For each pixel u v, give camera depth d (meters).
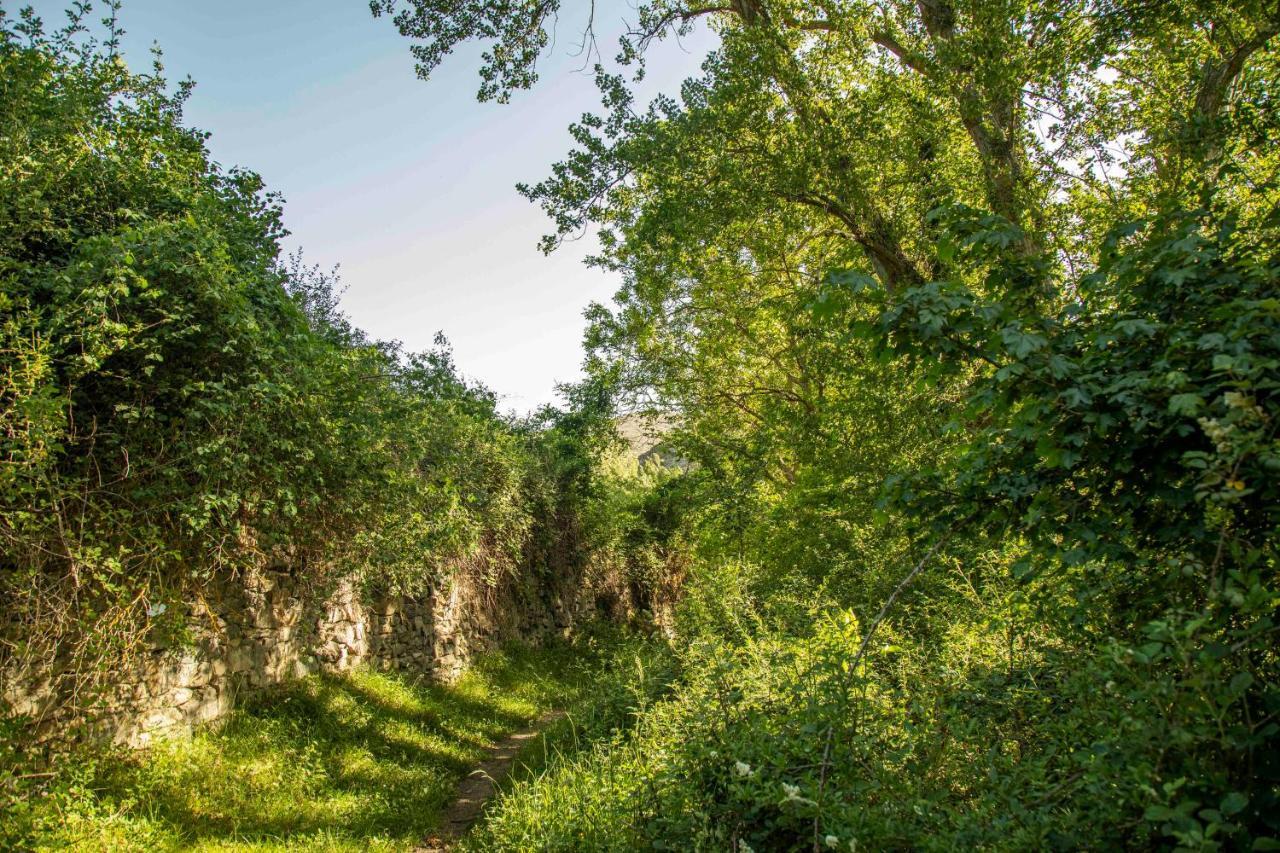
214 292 5.87
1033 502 3.09
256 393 6.21
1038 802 2.85
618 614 22.00
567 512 19.12
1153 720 2.34
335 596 10.51
